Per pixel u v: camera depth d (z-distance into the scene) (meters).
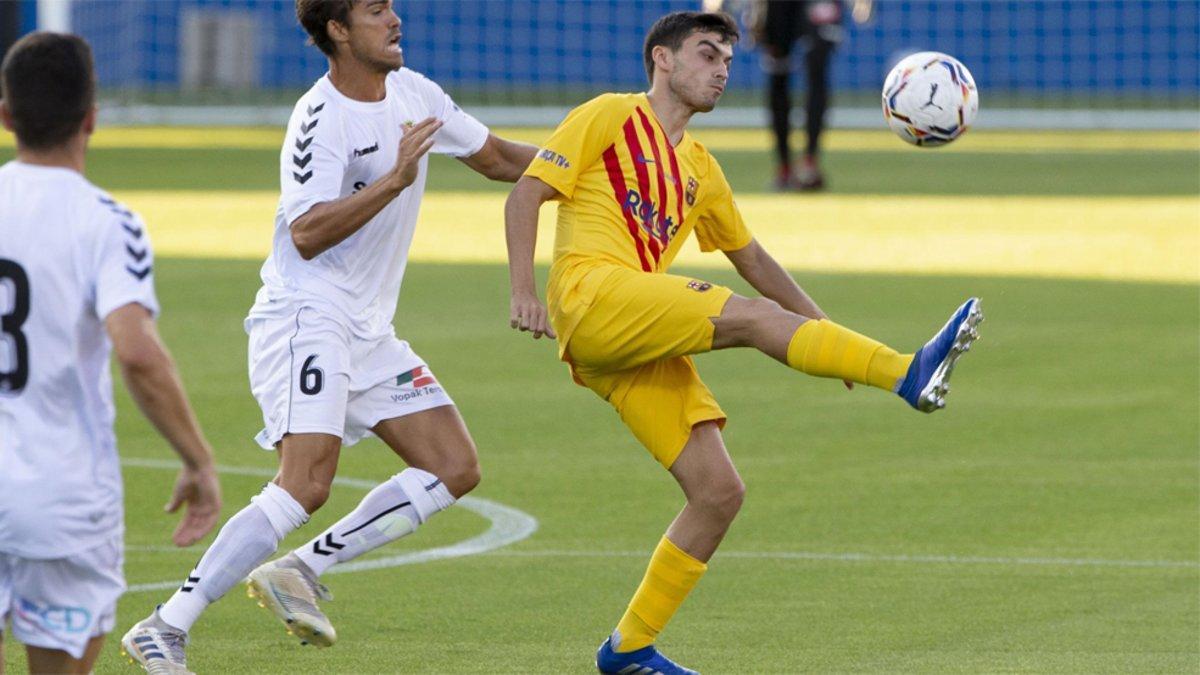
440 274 58.03
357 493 31.03
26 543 14.82
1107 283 56.22
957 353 18.92
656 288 20.12
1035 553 26.72
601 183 20.91
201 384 40.53
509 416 37.69
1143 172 93.00
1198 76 142.00
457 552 26.86
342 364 20.66
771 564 26.12
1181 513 29.34
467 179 91.31
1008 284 55.81
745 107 134.62
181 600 19.69
